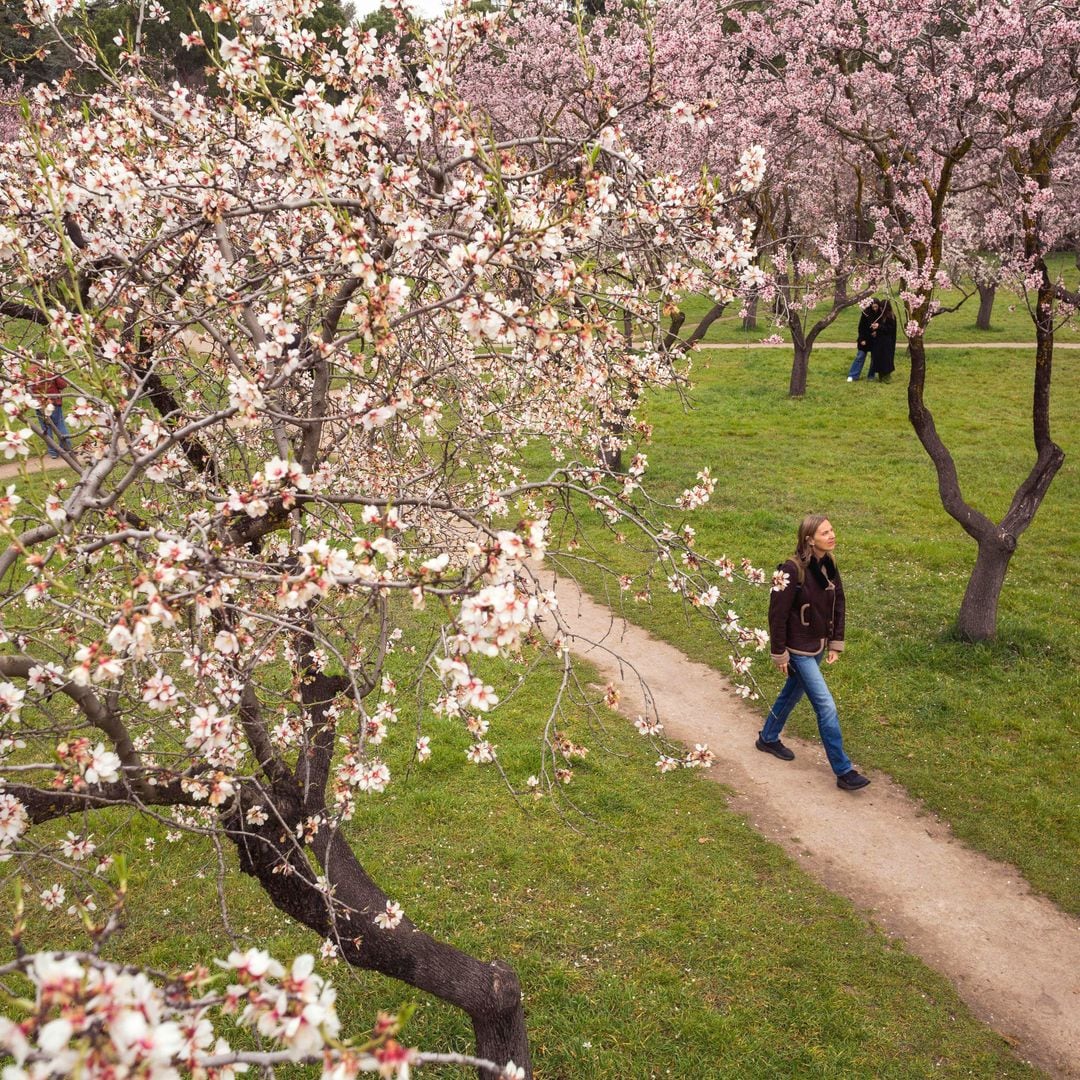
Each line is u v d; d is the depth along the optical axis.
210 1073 1.76
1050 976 5.84
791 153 15.88
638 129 12.10
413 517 4.44
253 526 3.47
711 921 6.33
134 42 4.94
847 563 12.60
